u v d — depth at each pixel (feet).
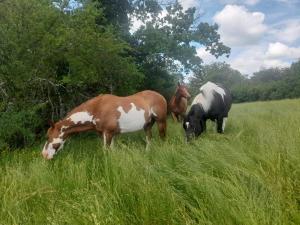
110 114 23.54
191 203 12.45
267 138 18.40
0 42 23.66
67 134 23.25
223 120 29.09
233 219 10.72
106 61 29.04
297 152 15.07
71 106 31.42
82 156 21.03
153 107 26.53
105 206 12.05
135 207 12.28
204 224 10.85
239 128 29.25
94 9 28.99
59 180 15.66
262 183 12.98
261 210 10.74
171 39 36.55
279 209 11.05
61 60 28.73
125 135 29.63
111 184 14.11
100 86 32.91
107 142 23.75
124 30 38.91
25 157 22.00
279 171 13.93
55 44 25.21
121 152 18.47
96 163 17.70
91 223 11.03
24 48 24.40
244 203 11.02
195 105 26.81
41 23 24.58
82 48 26.58
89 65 27.71
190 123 26.25
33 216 12.62
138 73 32.45
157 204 12.05
